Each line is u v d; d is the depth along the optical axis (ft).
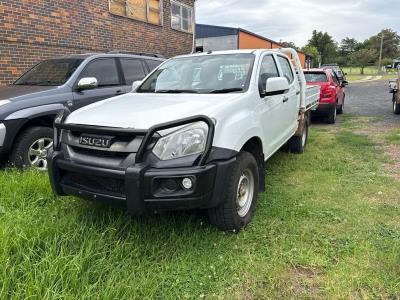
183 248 10.87
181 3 49.75
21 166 16.67
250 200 12.70
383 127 33.83
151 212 10.02
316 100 26.84
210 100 12.18
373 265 10.11
